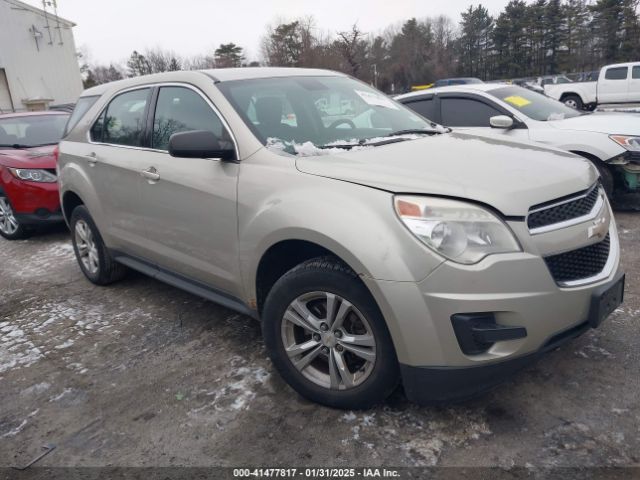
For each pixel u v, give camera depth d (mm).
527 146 3094
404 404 2693
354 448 2420
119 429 2707
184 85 3475
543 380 2801
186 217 3279
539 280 2242
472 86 6711
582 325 2439
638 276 4078
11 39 26328
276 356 2799
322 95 3580
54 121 7828
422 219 2248
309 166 2678
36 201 6301
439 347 2240
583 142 5660
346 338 2535
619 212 5902
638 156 5430
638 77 17344
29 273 5387
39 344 3734
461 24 64562
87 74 56250
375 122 3598
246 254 2859
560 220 2387
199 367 3234
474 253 2205
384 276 2248
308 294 2604
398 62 50156
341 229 2363
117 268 4672
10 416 2904
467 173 2475
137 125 3822
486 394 2723
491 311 2197
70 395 3059
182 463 2426
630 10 50406
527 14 58875
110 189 4000
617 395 2633
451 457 2318
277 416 2693
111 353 3516
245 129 3008
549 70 58750
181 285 3604
